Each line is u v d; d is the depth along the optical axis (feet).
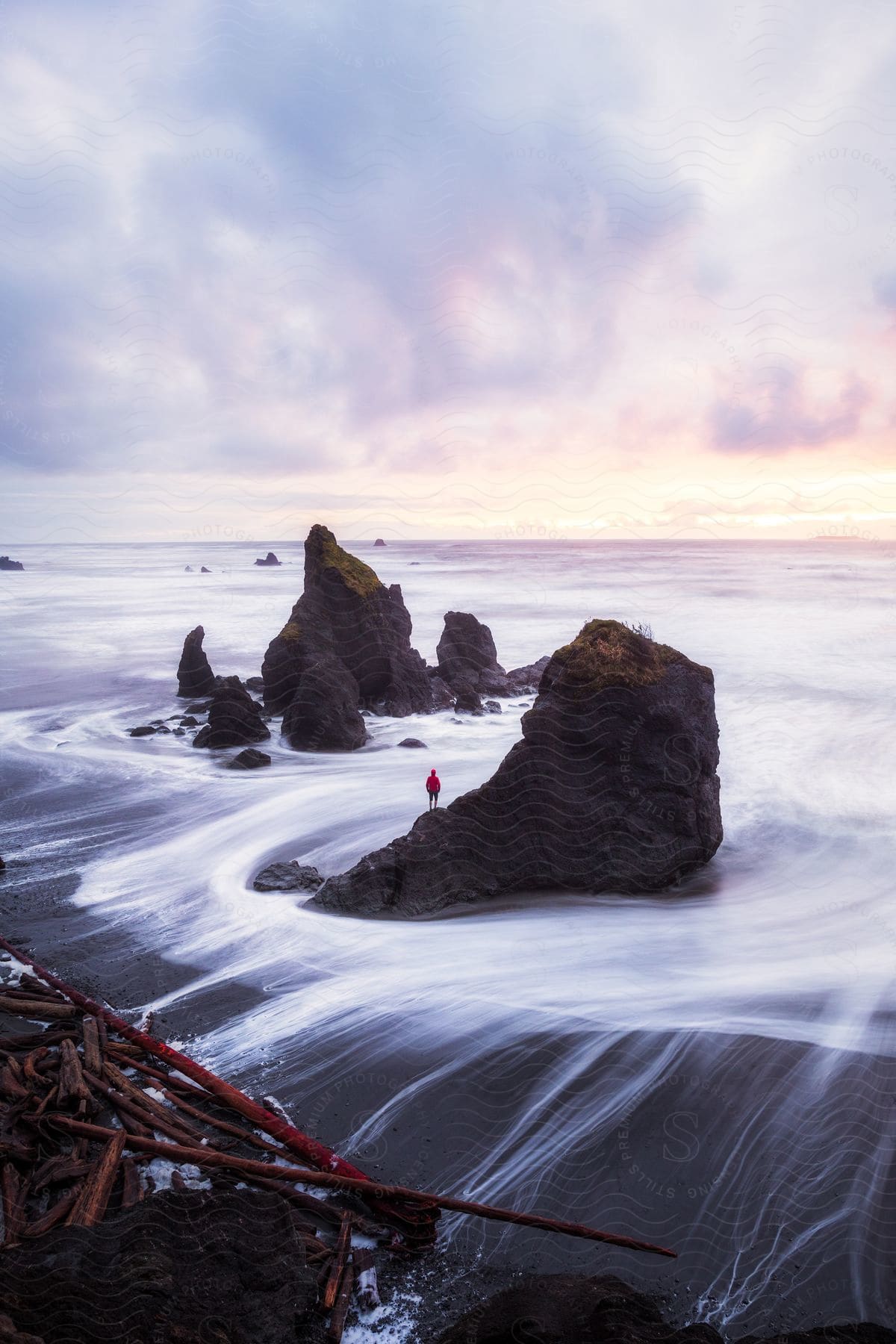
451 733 105.50
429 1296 24.06
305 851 63.46
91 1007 38.55
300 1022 38.96
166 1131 29.50
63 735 104.94
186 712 117.70
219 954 46.03
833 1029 38.40
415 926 50.08
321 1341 21.71
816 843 64.69
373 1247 25.86
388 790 78.89
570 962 45.16
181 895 54.60
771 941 47.91
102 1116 30.50
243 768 88.22
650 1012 39.83
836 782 80.33
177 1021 39.06
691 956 45.93
